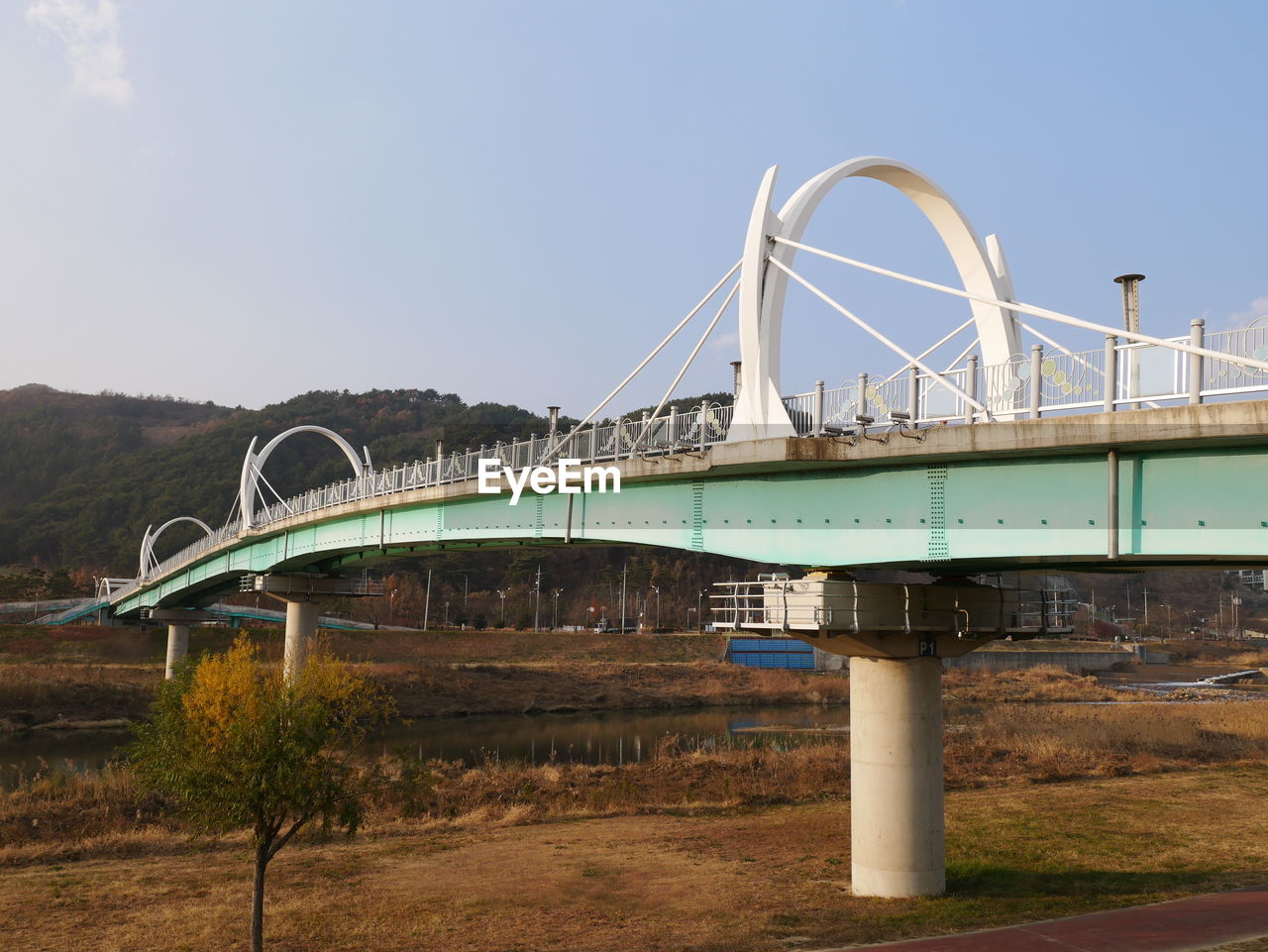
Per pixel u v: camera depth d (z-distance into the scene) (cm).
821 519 2108
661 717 7338
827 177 2466
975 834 2711
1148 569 2011
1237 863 2388
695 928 1855
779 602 2059
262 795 1691
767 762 4053
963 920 1822
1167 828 2791
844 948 1656
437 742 5822
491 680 8181
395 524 4397
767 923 1867
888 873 2027
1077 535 1669
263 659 8912
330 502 5128
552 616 15650
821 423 2120
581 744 5806
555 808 3241
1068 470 1691
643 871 2367
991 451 1698
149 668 8281
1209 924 1723
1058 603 2311
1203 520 1513
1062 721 5125
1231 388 1474
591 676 8712
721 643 10944
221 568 7431
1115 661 11775
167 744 1747
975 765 3984
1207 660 13400
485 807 3159
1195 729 4862
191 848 2586
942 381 1919
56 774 3588
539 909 2028
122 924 1959
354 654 9438
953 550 1839
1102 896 2053
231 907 2067
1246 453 1480
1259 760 4172
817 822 2931
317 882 2288
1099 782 3634
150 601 9481
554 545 3625
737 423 2333
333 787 1792
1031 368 1758
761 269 2336
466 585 15950
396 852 2602
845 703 8362
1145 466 1583
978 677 9725
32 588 14800
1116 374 1641
